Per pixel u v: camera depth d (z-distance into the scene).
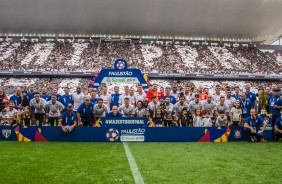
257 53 44.78
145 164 5.57
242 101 9.91
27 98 10.60
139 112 9.84
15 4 40.69
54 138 8.73
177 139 8.90
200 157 6.31
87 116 9.41
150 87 11.34
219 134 8.98
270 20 43.00
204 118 10.07
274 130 9.19
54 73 34.78
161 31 45.62
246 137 9.09
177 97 11.36
